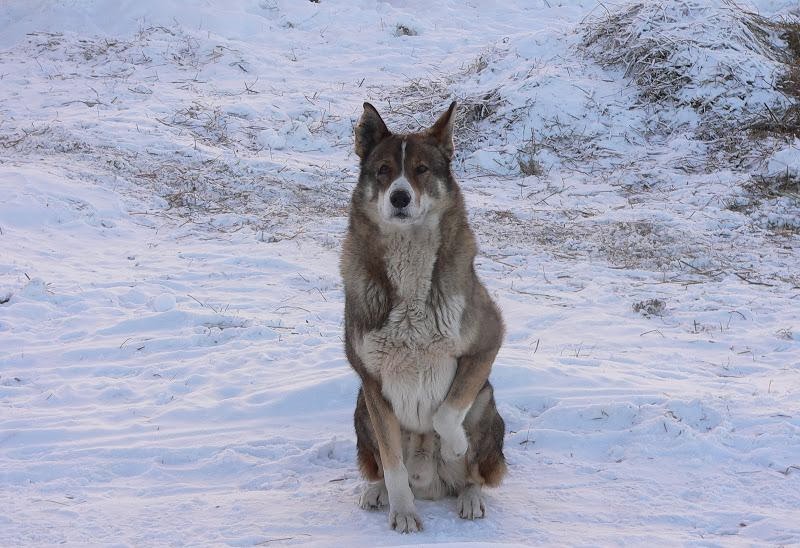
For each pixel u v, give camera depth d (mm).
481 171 19594
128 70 24734
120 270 13875
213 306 12312
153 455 7660
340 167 19547
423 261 6289
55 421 8492
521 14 30203
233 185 18000
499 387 9086
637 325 11750
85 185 16984
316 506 6621
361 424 6789
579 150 19953
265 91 23891
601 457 7570
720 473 6980
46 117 20891
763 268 14211
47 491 6934
